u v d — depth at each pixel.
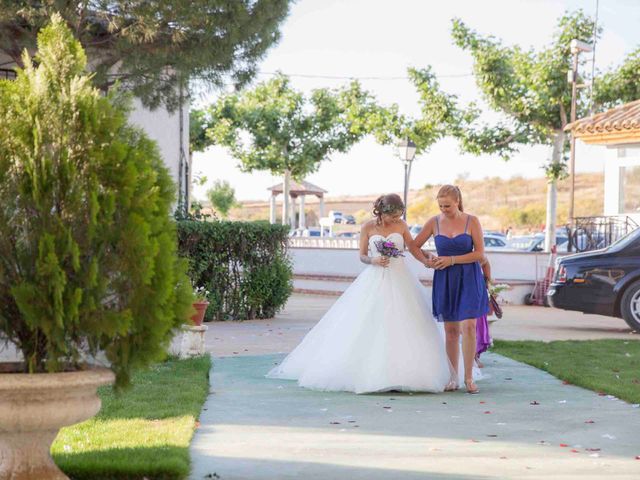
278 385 8.08
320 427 6.12
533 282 20.83
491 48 28.91
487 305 7.95
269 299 15.36
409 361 7.79
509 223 87.50
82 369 4.33
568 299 14.02
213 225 14.51
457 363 8.01
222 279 14.80
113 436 5.52
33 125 4.11
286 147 36.97
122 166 4.15
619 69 28.78
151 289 4.17
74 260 3.94
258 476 4.76
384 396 7.57
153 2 13.08
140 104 17.05
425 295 8.31
